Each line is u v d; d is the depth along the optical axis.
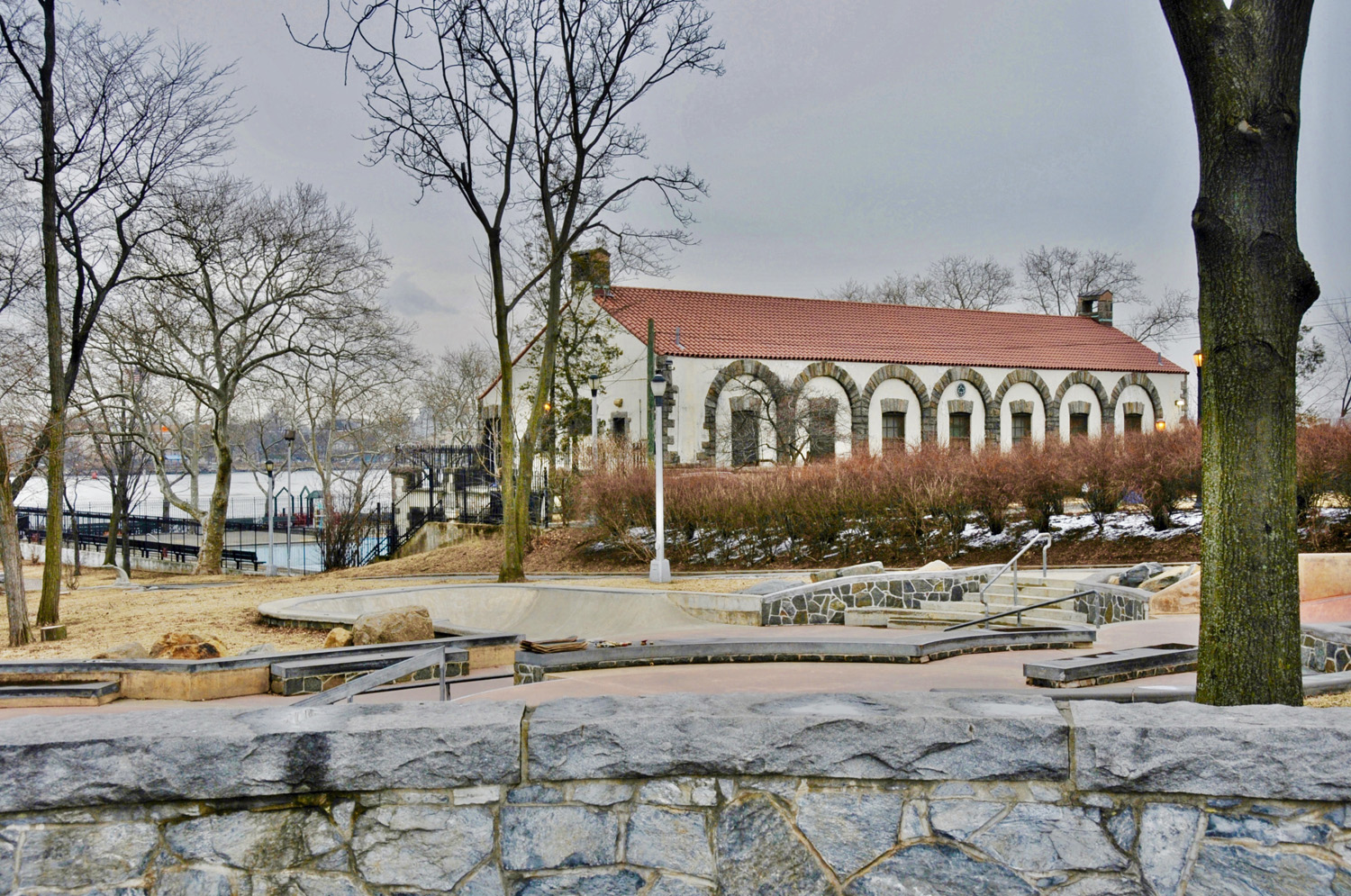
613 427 38.06
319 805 3.45
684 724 3.44
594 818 3.45
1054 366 44.47
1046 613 16.38
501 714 3.57
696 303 41.88
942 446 27.05
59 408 16.19
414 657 6.02
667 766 3.43
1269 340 4.79
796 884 3.39
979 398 42.91
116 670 10.42
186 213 24.62
